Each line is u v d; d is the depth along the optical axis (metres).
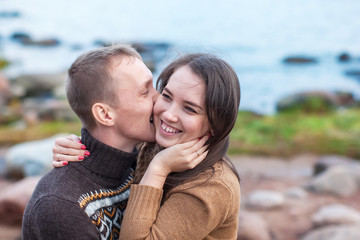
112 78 1.77
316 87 15.89
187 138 1.78
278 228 4.91
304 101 11.87
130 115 1.81
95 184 1.74
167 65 1.94
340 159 7.27
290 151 8.64
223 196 1.70
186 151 1.74
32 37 26.61
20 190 4.89
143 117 1.83
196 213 1.67
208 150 1.81
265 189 6.41
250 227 4.53
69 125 10.30
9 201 4.75
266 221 5.11
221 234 1.81
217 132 1.77
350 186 6.11
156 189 1.71
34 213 1.58
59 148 1.76
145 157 2.06
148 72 1.85
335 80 17.11
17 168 6.49
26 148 6.68
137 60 1.85
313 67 19.42
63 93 13.66
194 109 1.73
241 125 10.05
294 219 5.16
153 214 1.68
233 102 1.76
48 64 20.17
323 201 5.77
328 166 7.03
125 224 1.66
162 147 2.01
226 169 1.81
